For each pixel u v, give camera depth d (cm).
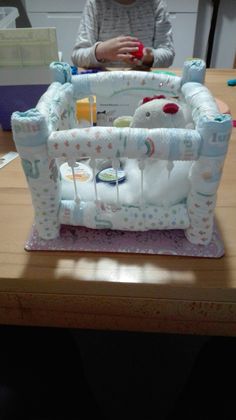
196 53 255
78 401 49
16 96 79
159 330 46
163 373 89
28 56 75
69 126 59
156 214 45
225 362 54
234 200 56
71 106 60
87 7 149
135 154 39
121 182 48
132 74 60
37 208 44
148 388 85
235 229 50
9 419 44
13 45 74
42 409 46
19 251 46
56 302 44
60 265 44
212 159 38
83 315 46
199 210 43
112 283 42
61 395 49
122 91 62
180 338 97
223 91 103
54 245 47
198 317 44
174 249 46
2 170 65
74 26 218
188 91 53
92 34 146
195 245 46
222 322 44
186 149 38
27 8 213
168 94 61
